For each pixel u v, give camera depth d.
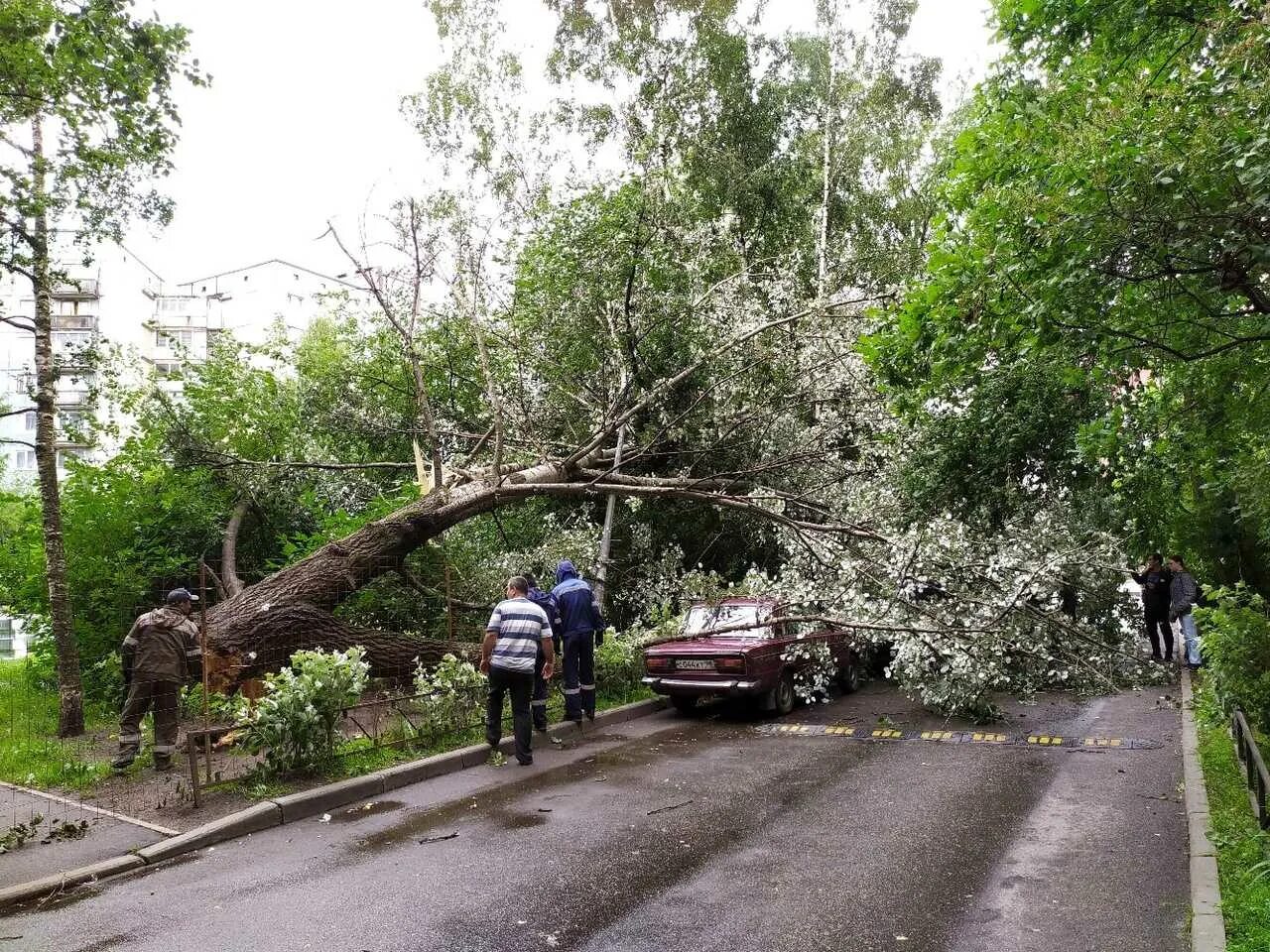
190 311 47.66
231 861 5.42
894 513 12.29
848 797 6.67
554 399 13.88
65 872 5.09
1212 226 5.20
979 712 9.72
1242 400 7.85
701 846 5.53
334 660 7.34
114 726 9.47
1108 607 13.05
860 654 11.91
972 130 7.30
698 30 20.78
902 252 21.50
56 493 9.50
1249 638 6.85
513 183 17.98
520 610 8.17
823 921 4.32
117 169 9.55
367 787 6.95
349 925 4.35
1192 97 5.35
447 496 11.14
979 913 4.39
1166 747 8.22
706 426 13.63
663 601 13.05
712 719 10.35
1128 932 4.13
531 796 6.85
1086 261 5.48
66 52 8.78
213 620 9.39
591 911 4.48
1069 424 11.84
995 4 8.20
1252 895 4.22
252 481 13.15
